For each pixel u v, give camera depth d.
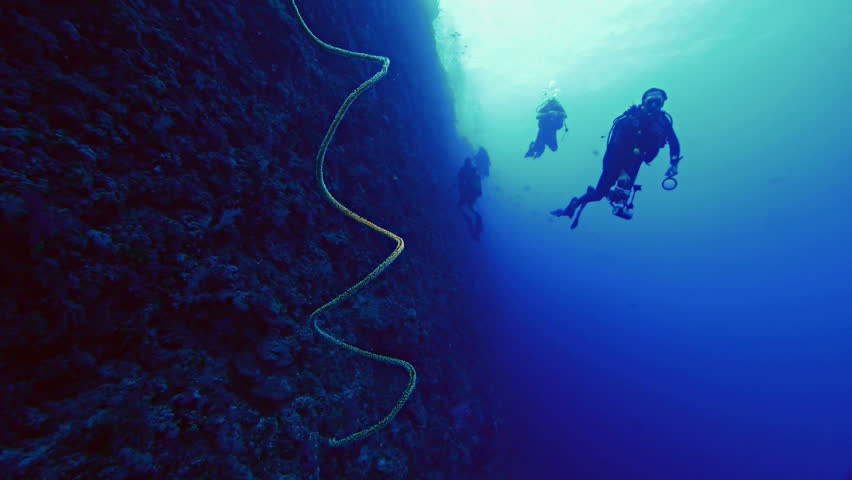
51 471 1.25
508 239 21.88
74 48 1.91
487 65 29.95
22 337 1.35
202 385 1.92
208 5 3.05
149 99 2.18
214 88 2.81
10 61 1.65
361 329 3.65
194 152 2.41
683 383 21.83
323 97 4.57
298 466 2.15
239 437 1.93
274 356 2.36
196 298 2.07
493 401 8.44
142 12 2.43
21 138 1.52
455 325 7.63
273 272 2.77
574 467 11.98
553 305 20.97
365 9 6.96
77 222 1.60
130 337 1.71
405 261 5.71
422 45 11.50
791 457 20.16
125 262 1.77
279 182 3.13
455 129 17.12
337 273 3.67
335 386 2.94
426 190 9.16
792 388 25.84
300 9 4.49
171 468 1.59
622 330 23.80
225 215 2.46
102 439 1.43
